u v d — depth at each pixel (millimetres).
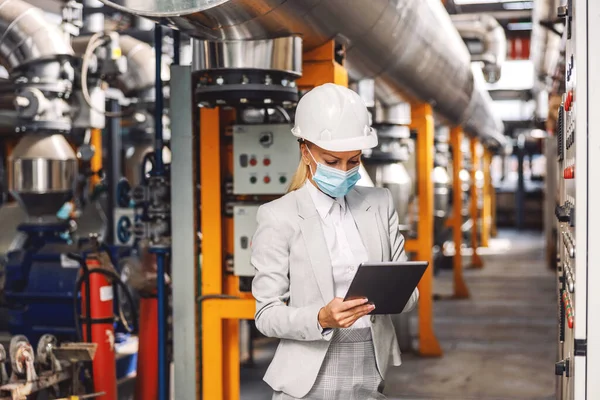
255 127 3633
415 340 7051
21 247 5734
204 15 2699
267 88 3078
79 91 5055
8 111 7574
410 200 6770
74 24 4965
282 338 2234
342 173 2188
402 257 2381
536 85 11617
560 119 3256
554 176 12320
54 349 3586
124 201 4641
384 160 5965
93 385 3928
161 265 3867
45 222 5188
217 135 3682
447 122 7426
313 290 2219
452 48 5164
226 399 3865
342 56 3520
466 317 8109
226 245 3832
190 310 3717
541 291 9891
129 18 7414
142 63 6094
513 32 11430
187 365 3729
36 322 4984
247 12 2715
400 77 4559
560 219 2750
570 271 2498
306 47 3346
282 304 2225
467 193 15305
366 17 3281
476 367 5898
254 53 3012
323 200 2277
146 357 4371
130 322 5199
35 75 4676
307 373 2199
